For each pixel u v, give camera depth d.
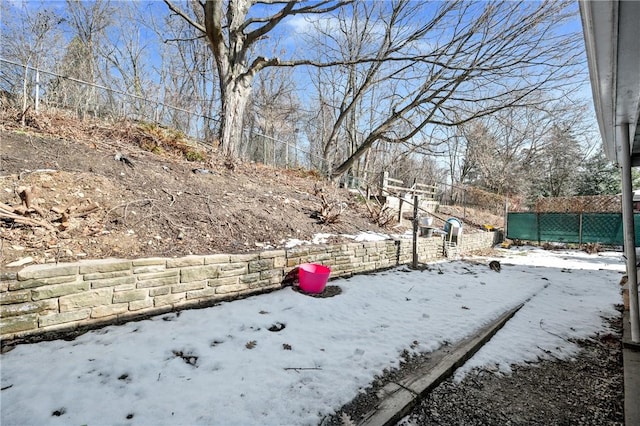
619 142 2.97
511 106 9.23
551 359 2.69
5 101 4.93
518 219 11.52
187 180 5.08
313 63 8.45
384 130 11.01
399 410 1.85
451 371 2.39
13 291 2.20
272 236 4.46
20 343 2.20
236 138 7.79
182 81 15.98
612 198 10.38
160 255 3.16
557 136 17.38
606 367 2.57
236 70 7.87
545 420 1.91
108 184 3.99
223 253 3.57
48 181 3.54
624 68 1.73
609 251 9.76
